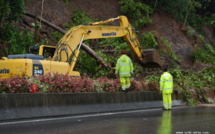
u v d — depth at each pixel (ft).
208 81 79.71
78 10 103.71
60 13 97.76
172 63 99.19
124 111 48.49
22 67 44.14
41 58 48.60
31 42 75.56
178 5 121.08
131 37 74.64
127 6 110.32
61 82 43.68
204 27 141.28
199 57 113.50
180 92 64.64
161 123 33.22
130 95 52.70
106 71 74.23
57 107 40.34
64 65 49.75
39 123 32.63
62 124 31.94
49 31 86.74
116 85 52.24
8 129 28.32
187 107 59.62
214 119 37.29
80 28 60.49
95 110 45.14
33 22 86.12
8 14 66.80
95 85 48.47
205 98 70.79
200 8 152.46
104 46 89.51
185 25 126.21
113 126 30.66
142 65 81.10
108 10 113.09
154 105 57.11
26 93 37.04
